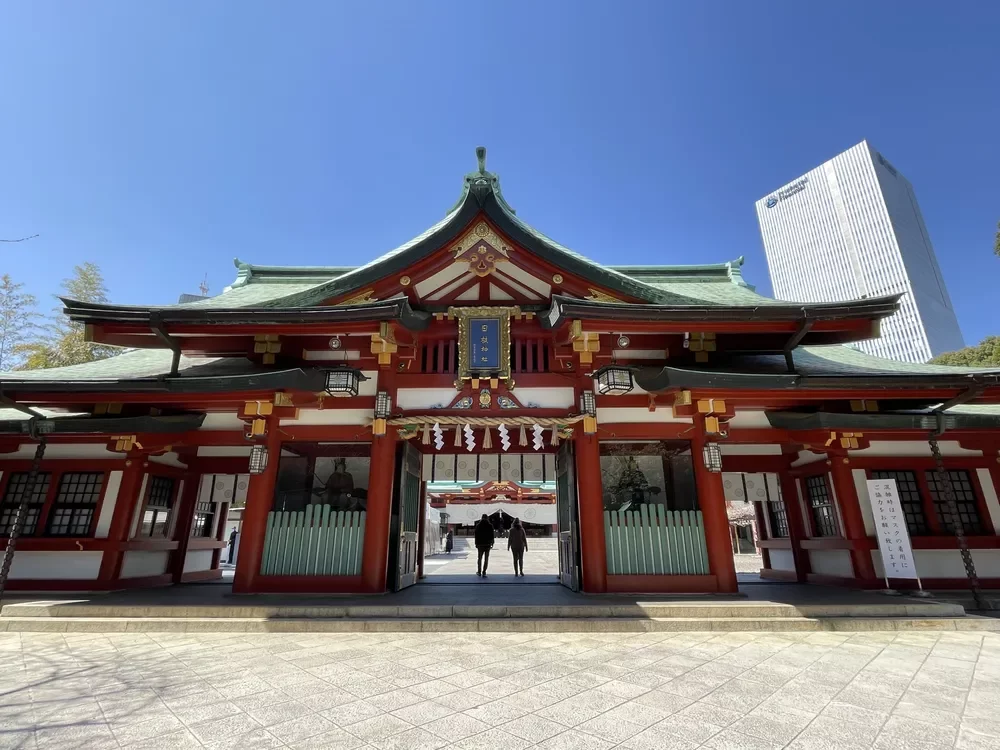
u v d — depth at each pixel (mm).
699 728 4402
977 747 4074
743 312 9883
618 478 11047
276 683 5523
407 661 6328
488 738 4207
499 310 11141
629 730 4355
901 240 104188
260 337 11023
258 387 9477
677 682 5555
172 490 12805
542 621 8008
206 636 7660
